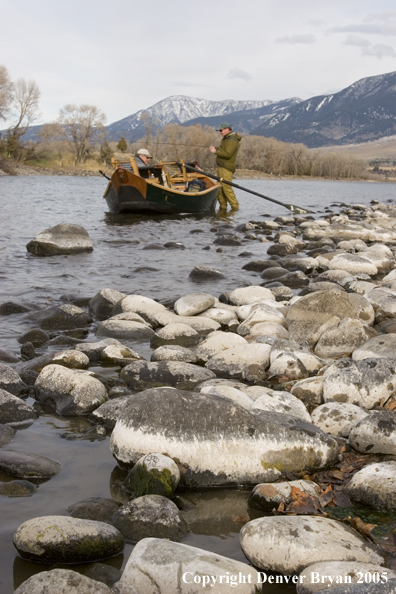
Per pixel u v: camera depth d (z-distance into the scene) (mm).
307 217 19609
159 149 84125
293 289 8109
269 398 3596
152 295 7512
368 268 9086
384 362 3934
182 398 3145
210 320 5992
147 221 16844
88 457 3236
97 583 2033
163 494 2789
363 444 3219
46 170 71688
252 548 2354
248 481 3000
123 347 4961
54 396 3955
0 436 3377
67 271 9055
